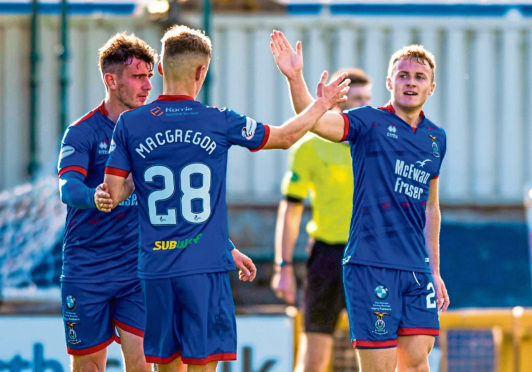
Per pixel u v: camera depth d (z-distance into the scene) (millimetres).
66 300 14492
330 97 12969
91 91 28547
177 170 12258
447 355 21016
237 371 20172
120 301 14453
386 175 13438
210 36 26656
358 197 13617
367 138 13516
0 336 19781
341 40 29281
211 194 12352
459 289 26547
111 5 29328
